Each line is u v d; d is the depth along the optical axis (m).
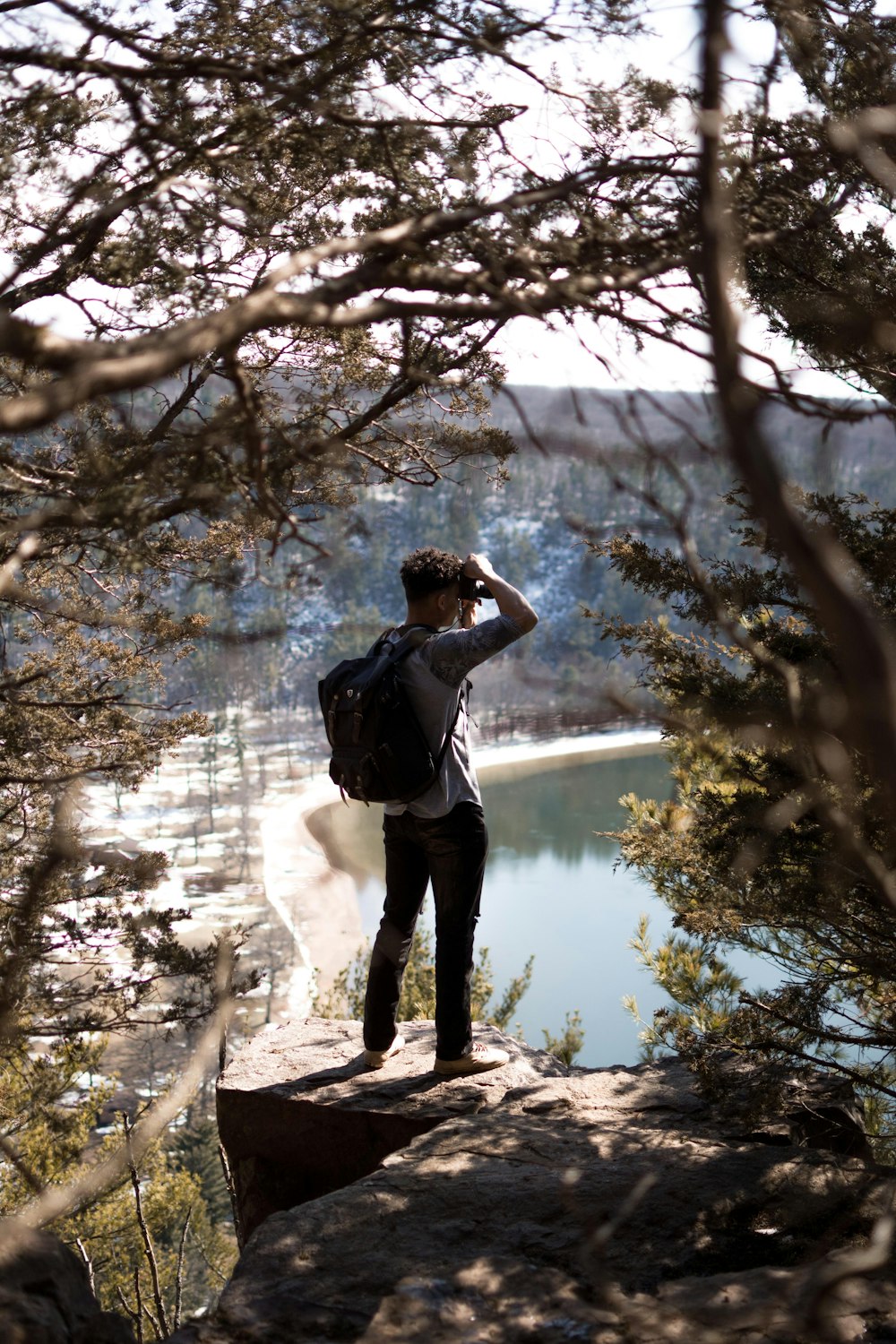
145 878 4.10
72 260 2.67
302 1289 2.40
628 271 1.72
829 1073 3.64
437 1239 2.62
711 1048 3.40
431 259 1.74
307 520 1.55
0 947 2.73
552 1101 3.60
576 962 57.19
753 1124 3.22
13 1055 3.96
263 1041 4.26
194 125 2.52
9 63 2.17
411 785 3.40
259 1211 3.77
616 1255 2.54
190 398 2.66
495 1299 2.21
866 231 2.43
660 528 1.11
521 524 133.50
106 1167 1.09
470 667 3.38
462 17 2.11
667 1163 2.97
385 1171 3.06
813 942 3.64
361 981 9.91
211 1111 25.66
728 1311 1.95
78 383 0.89
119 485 1.70
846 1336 1.84
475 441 3.02
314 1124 3.70
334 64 2.32
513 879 74.88
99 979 4.03
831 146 1.96
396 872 3.87
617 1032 47.88
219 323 1.05
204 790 93.50
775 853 2.75
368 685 3.35
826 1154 2.98
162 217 2.29
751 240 1.92
